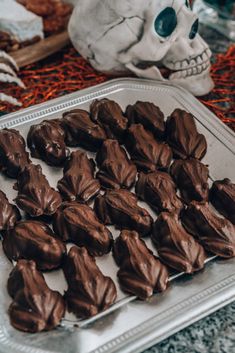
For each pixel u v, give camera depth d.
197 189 0.47
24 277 0.40
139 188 0.48
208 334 0.41
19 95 0.60
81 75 0.62
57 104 0.56
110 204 0.45
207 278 0.42
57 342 0.38
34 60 0.63
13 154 0.49
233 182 0.49
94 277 0.40
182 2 0.55
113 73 0.61
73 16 0.57
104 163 0.49
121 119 0.53
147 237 0.45
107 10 0.55
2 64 0.59
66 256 0.42
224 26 0.69
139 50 0.56
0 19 0.61
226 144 0.52
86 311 0.39
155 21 0.55
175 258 0.42
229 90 0.60
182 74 0.58
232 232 0.43
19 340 0.38
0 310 0.40
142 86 0.58
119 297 0.41
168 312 0.40
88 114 0.54
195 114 0.55
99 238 0.43
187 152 0.51
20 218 0.46
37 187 0.46
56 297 0.40
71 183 0.47
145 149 0.50
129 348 0.38
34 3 0.66
